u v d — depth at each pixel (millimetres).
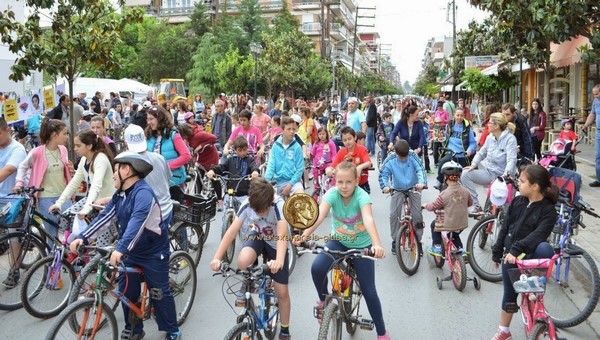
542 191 5125
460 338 5781
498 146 8680
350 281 5250
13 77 10750
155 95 37062
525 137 10133
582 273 6074
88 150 6672
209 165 11133
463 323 6145
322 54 57906
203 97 47562
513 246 5098
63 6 10758
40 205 7355
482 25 39844
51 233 7375
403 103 23781
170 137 7824
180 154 7762
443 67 54031
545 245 5180
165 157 7773
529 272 5004
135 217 4957
